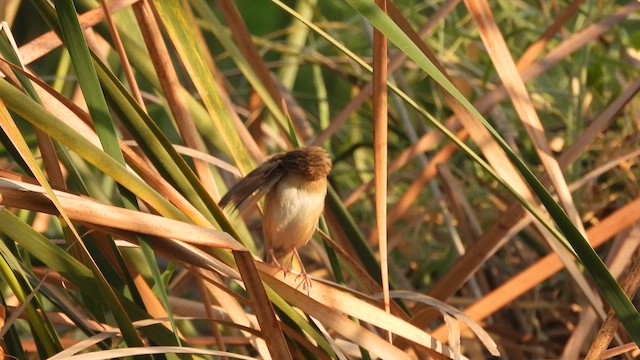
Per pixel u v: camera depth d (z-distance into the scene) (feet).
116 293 15.88
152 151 15.88
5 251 15.78
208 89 16.10
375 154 15.93
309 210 16.20
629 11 16.70
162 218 15.72
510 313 17.08
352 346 16.24
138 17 16.14
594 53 17.43
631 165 17.25
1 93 15.66
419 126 17.39
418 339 15.93
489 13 16.26
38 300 15.84
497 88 16.69
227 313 16.26
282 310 15.89
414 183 16.92
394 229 17.29
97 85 15.75
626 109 17.25
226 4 16.53
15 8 16.65
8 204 15.72
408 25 16.25
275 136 17.22
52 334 15.85
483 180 17.30
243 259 15.75
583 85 17.13
